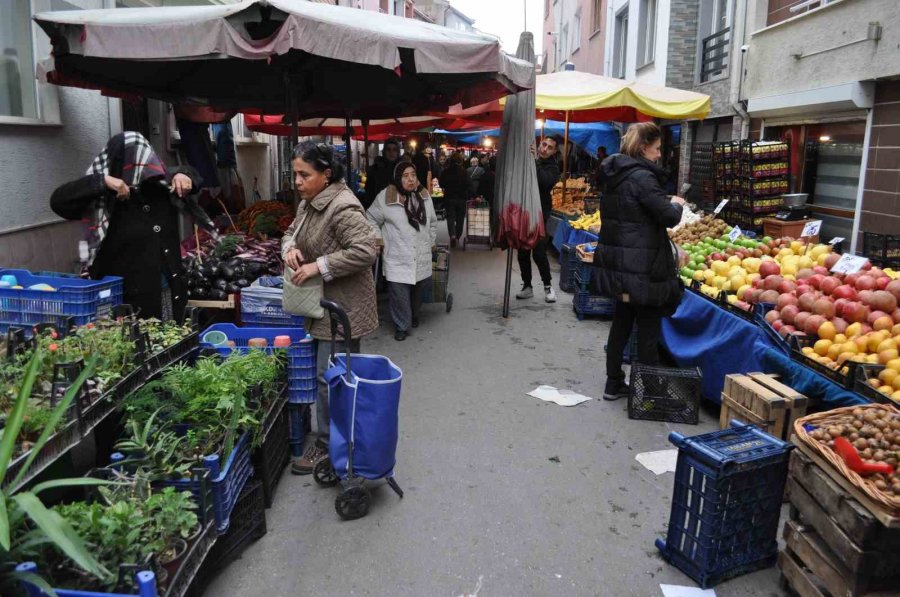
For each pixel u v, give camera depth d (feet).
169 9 16.11
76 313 12.71
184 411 10.73
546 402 17.67
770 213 30.50
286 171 50.55
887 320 13.52
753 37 35.09
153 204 14.82
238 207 36.76
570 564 10.67
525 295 30.96
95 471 9.41
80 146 21.44
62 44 15.08
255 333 14.99
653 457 14.42
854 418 9.91
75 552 6.56
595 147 55.98
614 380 17.79
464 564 10.61
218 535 9.62
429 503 12.44
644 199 15.52
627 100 31.78
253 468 11.66
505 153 25.85
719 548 10.07
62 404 7.78
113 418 11.78
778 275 17.21
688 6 46.44
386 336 24.27
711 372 17.33
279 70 21.52
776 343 15.02
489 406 17.35
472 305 29.63
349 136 33.27
